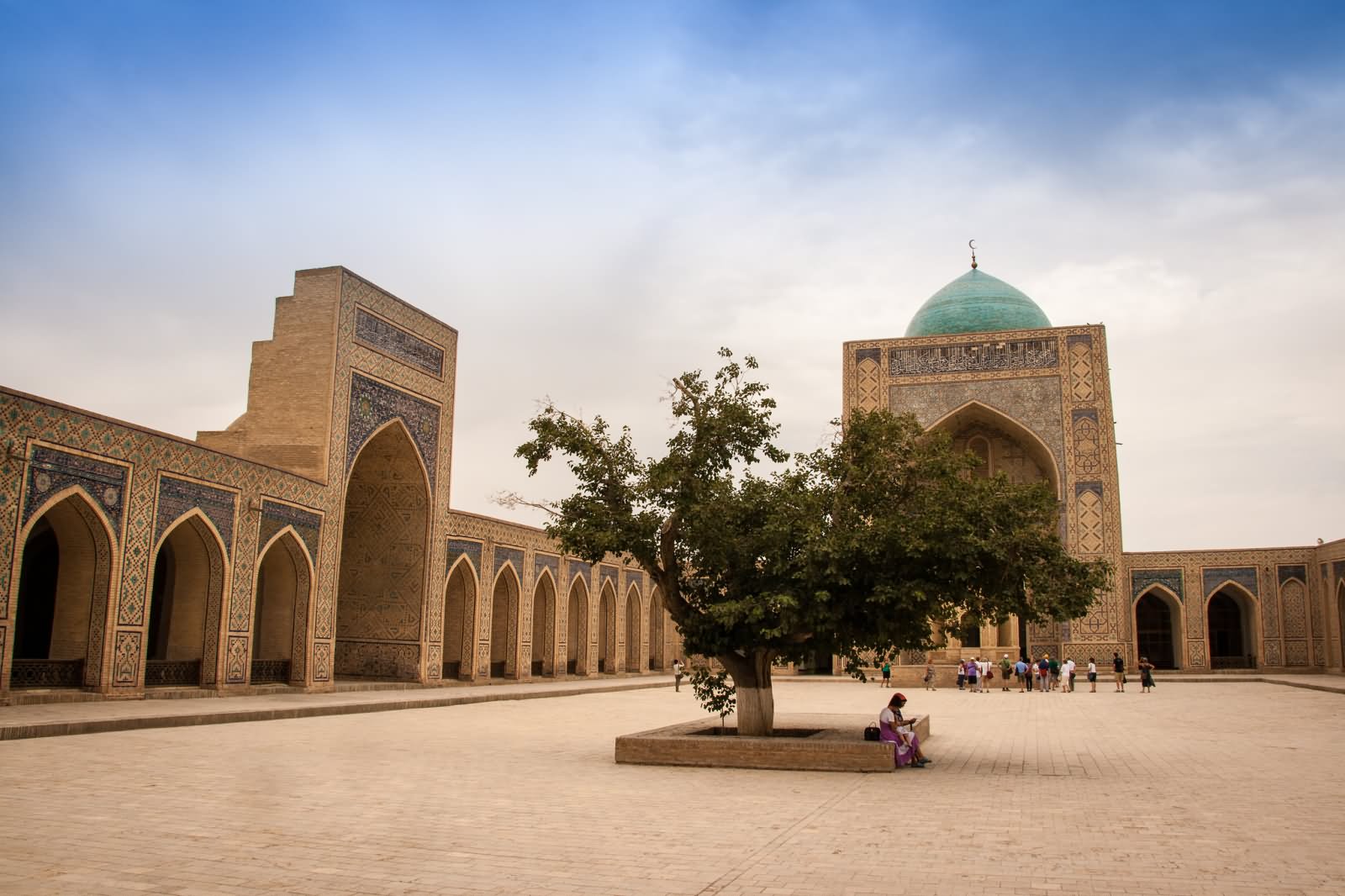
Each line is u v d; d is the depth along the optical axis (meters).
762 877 3.99
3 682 10.24
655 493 8.39
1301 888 3.86
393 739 9.26
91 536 11.49
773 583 8.20
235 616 13.34
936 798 6.02
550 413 8.80
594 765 7.50
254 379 15.59
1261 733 10.48
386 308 16.81
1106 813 5.54
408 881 3.86
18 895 3.53
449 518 18.28
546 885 3.82
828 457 8.61
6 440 10.17
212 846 4.38
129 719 9.42
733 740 7.50
